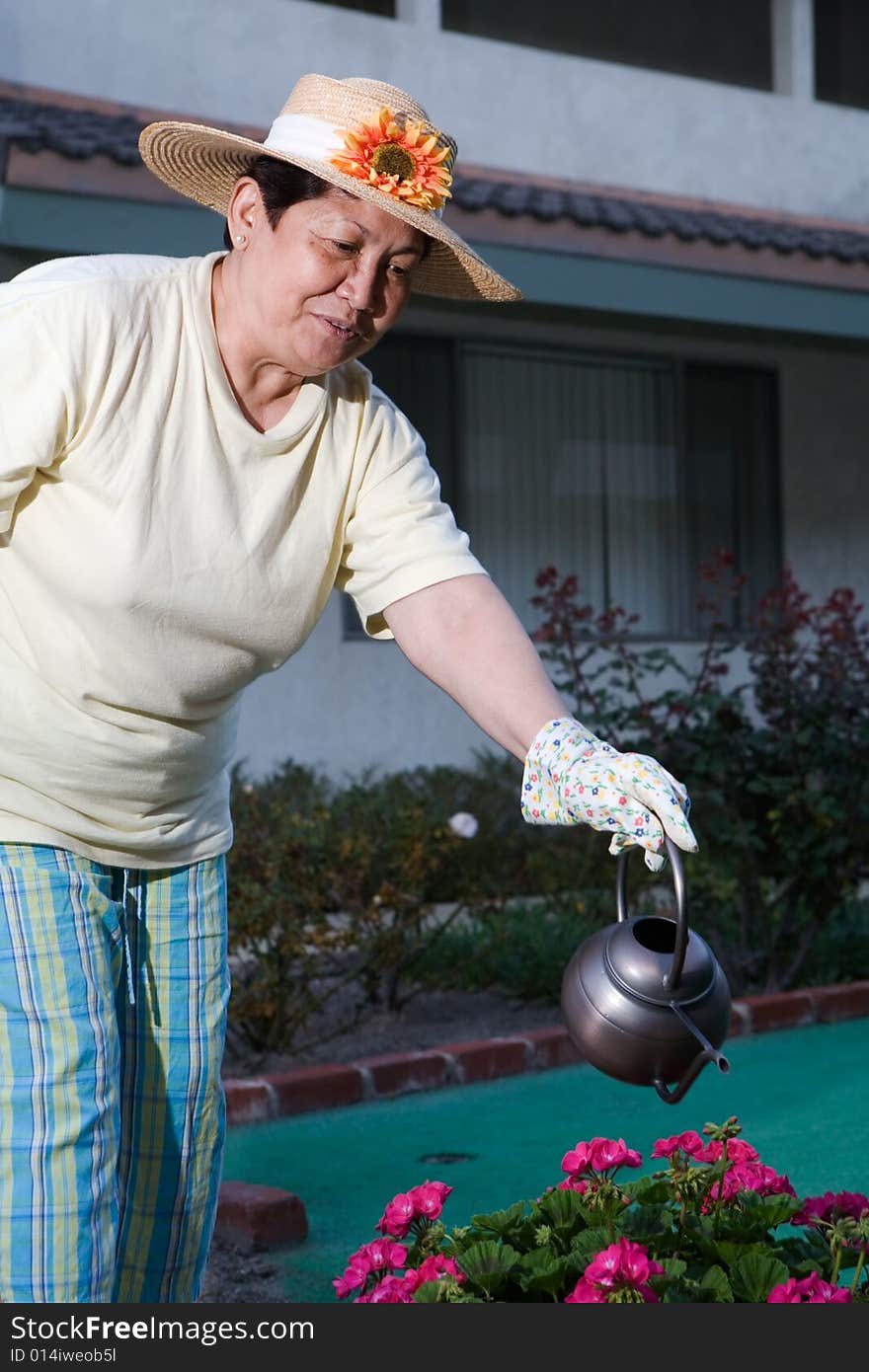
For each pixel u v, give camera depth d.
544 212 8.38
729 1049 5.52
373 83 2.06
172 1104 2.32
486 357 9.89
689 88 11.03
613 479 10.35
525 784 1.93
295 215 2.01
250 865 5.37
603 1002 1.94
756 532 10.93
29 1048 2.04
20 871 2.12
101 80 9.02
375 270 2.02
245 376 2.13
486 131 10.20
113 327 2.03
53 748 2.14
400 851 5.75
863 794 6.20
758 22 11.77
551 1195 2.30
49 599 2.10
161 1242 2.33
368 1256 2.17
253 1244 3.48
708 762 6.04
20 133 7.00
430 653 2.20
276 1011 5.16
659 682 10.26
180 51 9.25
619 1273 1.94
